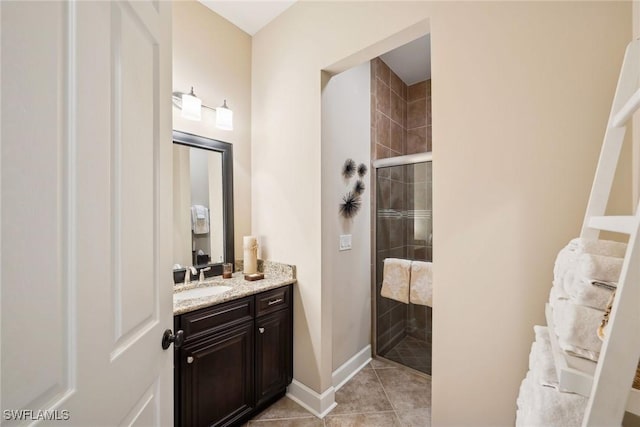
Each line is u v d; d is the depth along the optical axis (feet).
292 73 6.07
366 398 6.02
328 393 5.63
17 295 1.33
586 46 2.85
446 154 3.70
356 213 7.32
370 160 7.95
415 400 5.95
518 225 3.20
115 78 2.04
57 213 1.55
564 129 2.96
